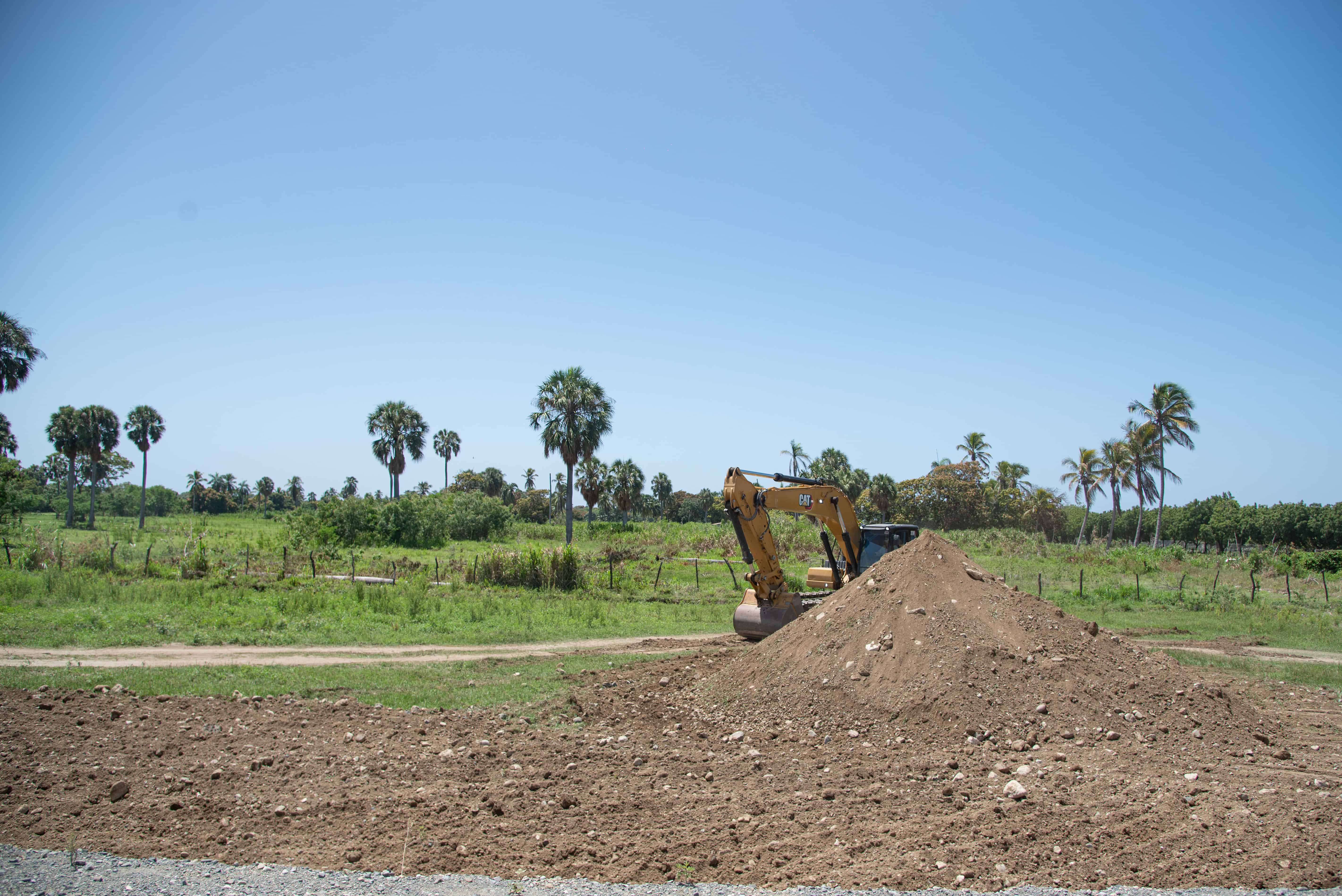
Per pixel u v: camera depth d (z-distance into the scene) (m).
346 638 15.44
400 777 7.21
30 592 17.91
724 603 22.72
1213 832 6.11
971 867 5.48
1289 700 11.59
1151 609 23.38
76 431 63.56
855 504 67.75
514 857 5.59
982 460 84.00
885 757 8.15
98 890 4.93
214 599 18.66
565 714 9.70
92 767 7.22
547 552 25.27
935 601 10.41
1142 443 57.62
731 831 6.09
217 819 6.20
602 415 46.03
